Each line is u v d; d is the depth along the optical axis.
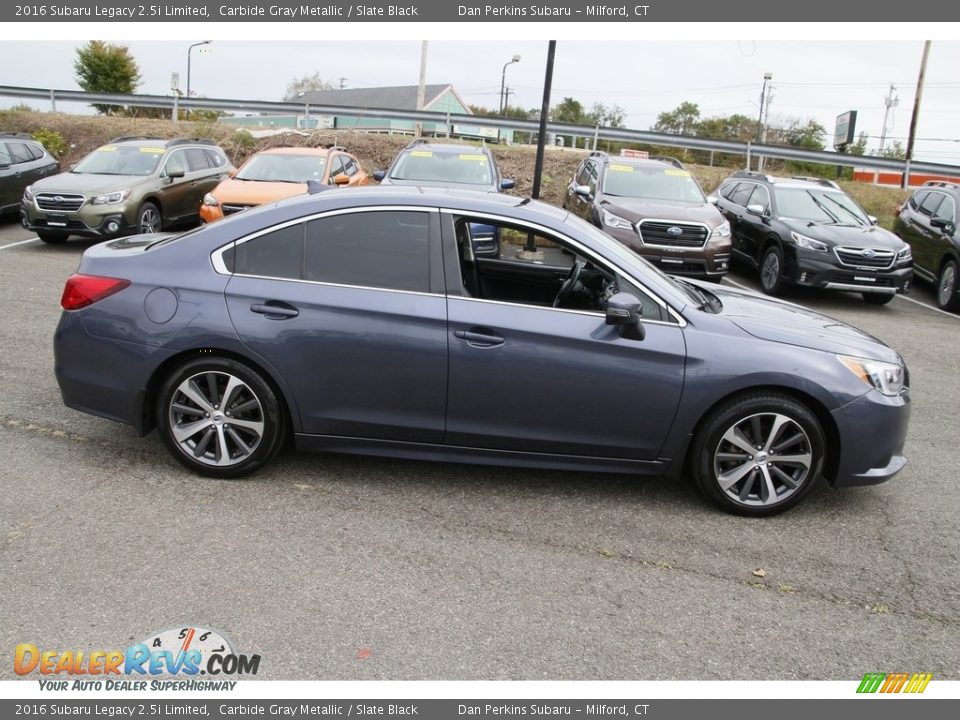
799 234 11.09
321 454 4.70
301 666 2.89
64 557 3.45
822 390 4.05
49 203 11.45
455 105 65.00
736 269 13.85
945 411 6.49
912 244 12.89
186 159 13.58
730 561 3.79
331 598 3.28
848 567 3.80
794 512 4.35
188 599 3.21
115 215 11.64
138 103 22.67
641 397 4.06
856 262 10.84
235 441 4.25
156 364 4.11
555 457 4.21
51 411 5.08
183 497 4.06
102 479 4.21
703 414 4.11
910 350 8.73
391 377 4.06
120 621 3.06
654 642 3.14
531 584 3.48
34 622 3.03
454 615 3.22
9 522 3.71
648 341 4.04
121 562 3.45
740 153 21.39
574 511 4.20
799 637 3.23
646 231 10.64
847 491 4.67
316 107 22.58
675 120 57.19
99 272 4.22
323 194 4.34
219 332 4.04
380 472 4.51
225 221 4.28
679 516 4.22
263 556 3.56
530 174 19.47
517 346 4.01
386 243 4.12
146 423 4.25
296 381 4.08
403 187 4.42
